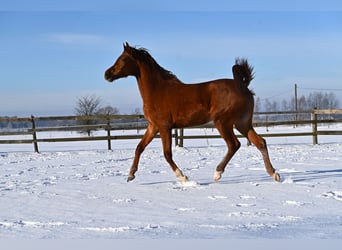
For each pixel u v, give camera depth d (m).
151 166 9.65
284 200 5.60
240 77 6.98
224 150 13.43
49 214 5.05
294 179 7.31
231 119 6.83
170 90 6.86
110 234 3.99
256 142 7.07
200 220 4.58
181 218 4.71
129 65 6.93
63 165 10.54
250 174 7.96
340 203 5.36
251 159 10.58
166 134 6.90
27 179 8.10
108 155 12.89
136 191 6.47
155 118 6.90
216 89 6.81
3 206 5.56
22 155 13.65
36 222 4.63
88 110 34.84
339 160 10.10
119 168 9.59
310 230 3.96
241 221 4.48
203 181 7.28
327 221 4.39
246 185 6.73
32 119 14.48
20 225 4.51
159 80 6.90
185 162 10.38
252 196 5.89
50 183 7.50
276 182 6.95
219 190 6.38
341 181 7.02
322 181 7.04
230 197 5.87
